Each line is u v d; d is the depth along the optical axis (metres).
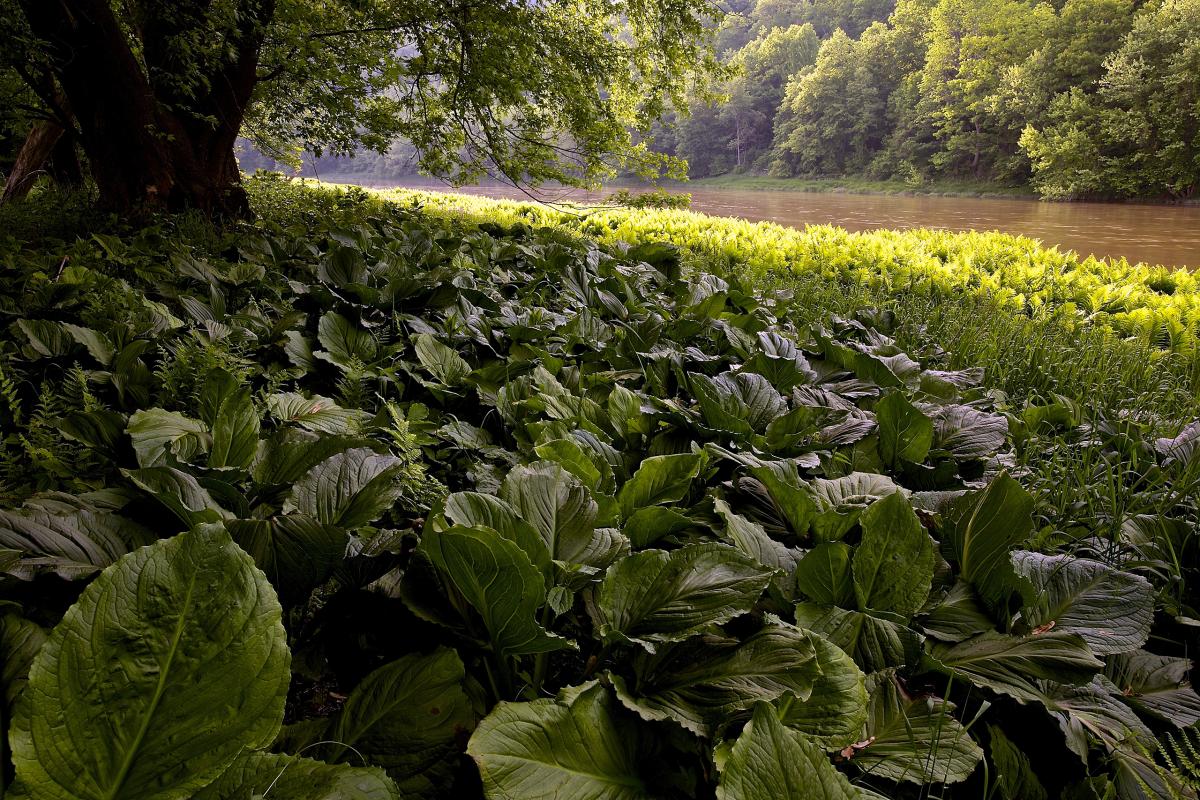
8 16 7.05
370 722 1.25
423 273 5.25
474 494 1.50
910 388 3.88
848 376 4.04
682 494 2.21
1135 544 2.41
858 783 1.37
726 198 59.69
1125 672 1.81
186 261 4.84
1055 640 1.67
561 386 3.22
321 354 3.33
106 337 3.07
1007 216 36.50
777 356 3.80
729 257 10.12
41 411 2.37
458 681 1.31
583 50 11.62
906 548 1.75
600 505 1.95
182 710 0.92
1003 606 1.84
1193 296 6.96
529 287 5.67
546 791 1.11
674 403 3.02
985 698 1.65
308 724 1.27
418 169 12.70
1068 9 55.22
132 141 8.21
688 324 4.63
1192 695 1.71
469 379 3.33
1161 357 5.39
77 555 1.39
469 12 10.52
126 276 5.23
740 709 1.31
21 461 2.22
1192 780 1.51
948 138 68.25
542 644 1.40
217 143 9.80
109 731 0.88
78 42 7.63
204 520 1.54
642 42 12.09
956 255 10.47
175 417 2.21
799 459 2.57
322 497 1.78
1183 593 2.23
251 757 0.98
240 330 3.46
